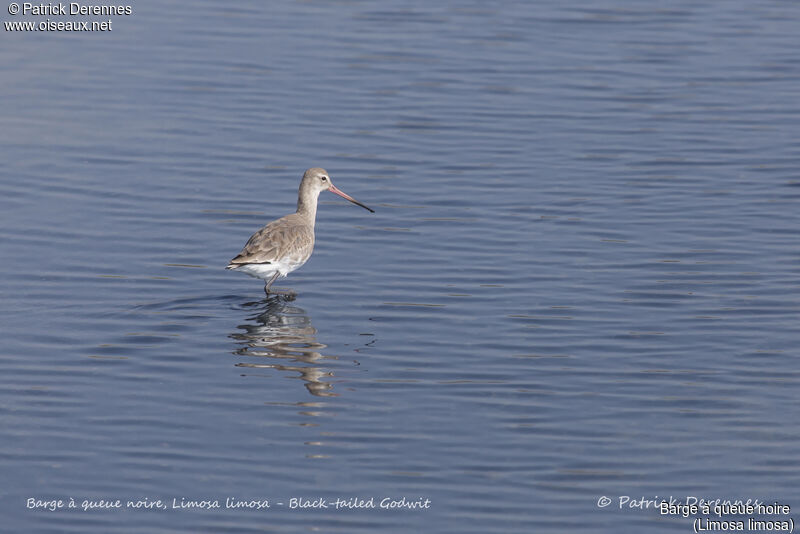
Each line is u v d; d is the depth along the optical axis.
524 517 12.02
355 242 20.12
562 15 32.72
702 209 21.16
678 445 13.45
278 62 28.81
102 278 18.34
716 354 15.77
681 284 18.09
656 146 24.20
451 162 23.47
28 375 15.02
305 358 15.71
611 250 19.50
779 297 17.56
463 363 15.55
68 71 27.95
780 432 13.72
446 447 13.37
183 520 11.89
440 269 18.89
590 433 13.71
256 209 21.33
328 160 23.56
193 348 15.99
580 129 25.16
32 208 20.97
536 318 16.97
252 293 18.06
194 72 28.06
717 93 27.03
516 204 21.55
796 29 31.53
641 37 30.91
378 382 15.00
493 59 29.22
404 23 31.89
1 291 17.70
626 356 15.73
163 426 13.78
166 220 20.73
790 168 22.98
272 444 13.38
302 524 11.85
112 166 22.97
